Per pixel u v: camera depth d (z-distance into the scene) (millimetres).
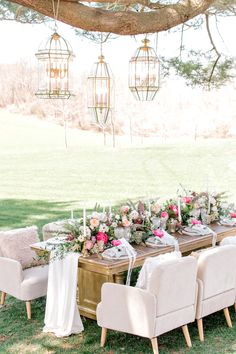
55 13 3023
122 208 6145
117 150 26469
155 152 25422
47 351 5145
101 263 5355
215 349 5121
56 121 34094
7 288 6141
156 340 4848
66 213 13055
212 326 5727
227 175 19031
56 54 3635
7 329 5727
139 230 6191
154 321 4750
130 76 4293
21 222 12031
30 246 6102
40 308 6344
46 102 34406
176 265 4805
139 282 4980
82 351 5121
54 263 5625
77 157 24766
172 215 6746
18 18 5266
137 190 16578
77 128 33281
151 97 4328
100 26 3076
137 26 3094
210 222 7301
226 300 5598
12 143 29391
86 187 17281
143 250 5879
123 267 5473
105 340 5227
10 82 35281
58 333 5504
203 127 28922
